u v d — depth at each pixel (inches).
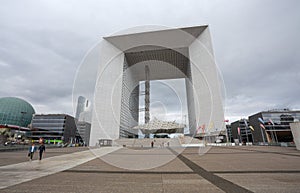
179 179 203.6
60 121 1909.4
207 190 159.3
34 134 1921.8
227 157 446.9
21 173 241.9
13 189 163.0
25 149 834.2
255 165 303.9
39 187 169.2
